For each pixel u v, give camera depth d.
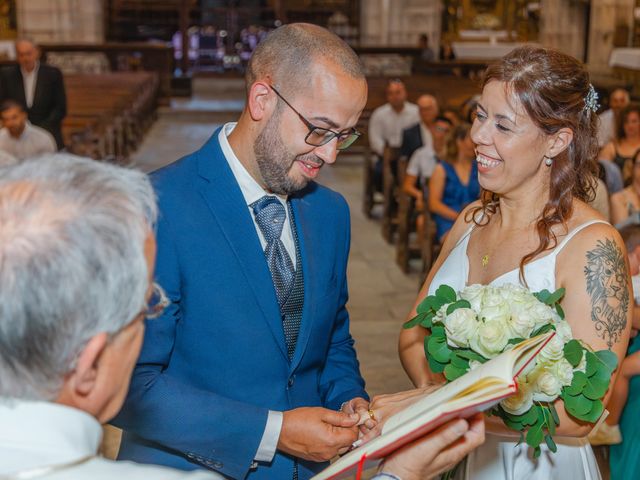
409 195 7.41
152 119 15.70
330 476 1.51
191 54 21.92
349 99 1.95
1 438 1.11
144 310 1.25
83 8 18.72
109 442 4.11
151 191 1.28
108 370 1.21
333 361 2.42
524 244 2.18
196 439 1.99
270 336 2.09
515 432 2.12
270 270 2.12
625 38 17.64
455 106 10.63
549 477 2.19
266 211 2.13
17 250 1.11
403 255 7.45
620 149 6.89
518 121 2.05
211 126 15.69
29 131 7.20
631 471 3.20
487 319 1.88
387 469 1.51
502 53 18.70
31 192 1.16
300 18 20.50
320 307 2.21
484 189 2.31
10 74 9.12
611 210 5.35
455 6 19.98
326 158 2.01
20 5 18.41
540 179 2.15
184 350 2.08
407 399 2.04
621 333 2.03
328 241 2.28
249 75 2.04
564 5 18.48
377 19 19.12
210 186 2.09
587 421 2.03
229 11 21.33
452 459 1.54
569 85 2.04
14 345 1.11
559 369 1.87
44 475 1.09
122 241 1.16
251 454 2.02
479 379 1.41
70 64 18.19
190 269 2.04
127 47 17.05
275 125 1.99
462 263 2.32
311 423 2.01
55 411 1.14
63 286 1.11
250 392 2.10
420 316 2.06
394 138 9.34
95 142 9.55
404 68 18.56
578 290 2.04
